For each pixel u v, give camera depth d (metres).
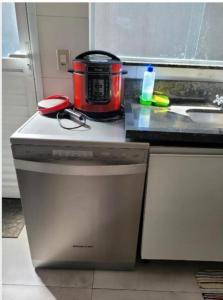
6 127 1.63
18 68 1.45
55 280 1.35
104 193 1.11
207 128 1.04
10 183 1.82
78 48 1.36
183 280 1.38
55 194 1.12
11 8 1.33
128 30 1.39
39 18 1.28
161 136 1.00
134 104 1.36
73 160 1.04
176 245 1.28
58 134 1.06
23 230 1.64
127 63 1.40
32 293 1.28
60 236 1.25
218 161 1.06
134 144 1.01
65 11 1.27
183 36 1.40
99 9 1.34
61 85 1.45
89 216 1.18
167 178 1.09
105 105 1.20
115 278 1.38
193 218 1.19
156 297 1.29
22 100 1.55
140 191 1.11
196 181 1.10
